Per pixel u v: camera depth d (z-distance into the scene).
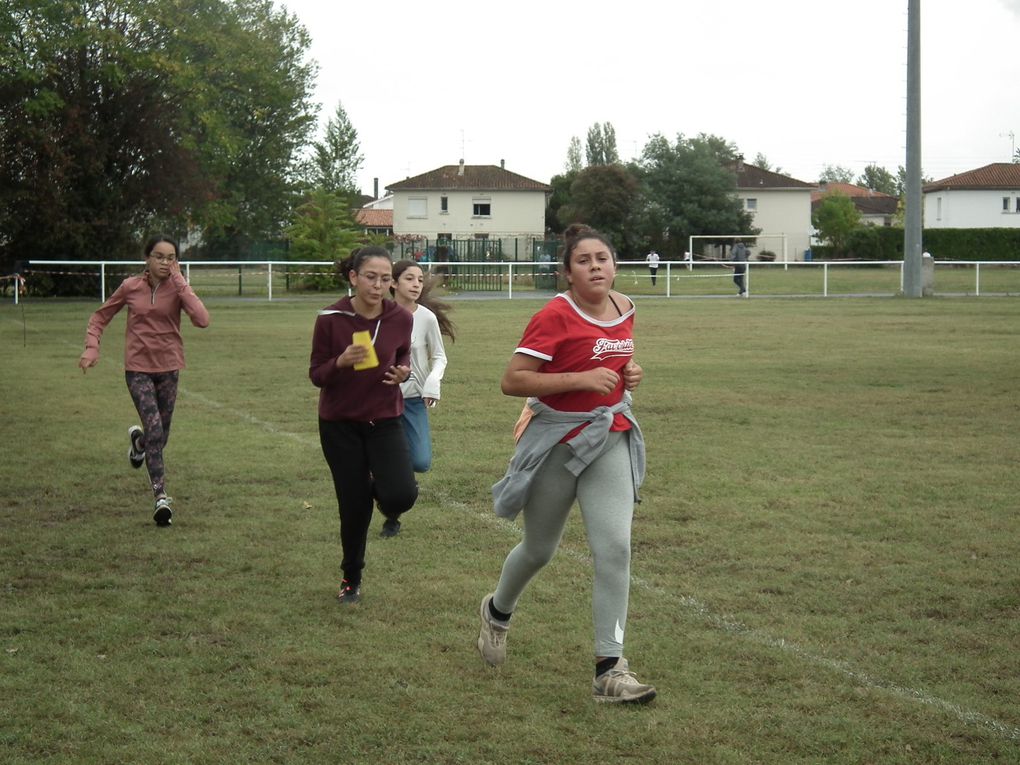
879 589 6.04
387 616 5.68
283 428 11.39
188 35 38.66
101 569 6.49
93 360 7.78
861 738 4.23
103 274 34.34
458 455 9.87
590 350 4.64
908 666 4.95
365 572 6.43
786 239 81.19
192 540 7.12
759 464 9.40
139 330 7.78
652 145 78.44
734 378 15.14
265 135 58.09
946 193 81.75
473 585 6.19
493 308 30.88
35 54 35.72
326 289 39.78
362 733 4.29
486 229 81.75
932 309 28.58
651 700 4.57
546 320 4.66
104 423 11.64
